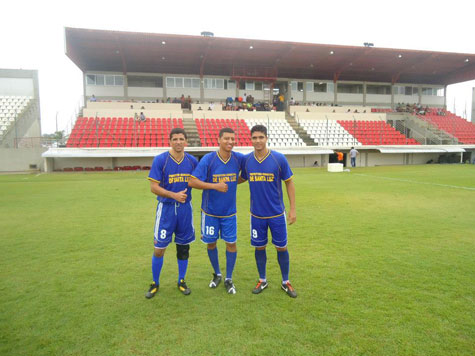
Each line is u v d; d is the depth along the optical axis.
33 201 8.80
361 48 24.98
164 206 3.29
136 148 20.44
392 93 32.12
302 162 24.25
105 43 22.61
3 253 4.50
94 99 24.83
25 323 2.70
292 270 3.82
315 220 6.39
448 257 4.22
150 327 2.62
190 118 24.48
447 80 33.41
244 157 3.47
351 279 3.54
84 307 2.96
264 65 28.62
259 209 3.27
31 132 25.64
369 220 6.38
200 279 3.64
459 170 19.00
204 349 2.33
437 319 2.69
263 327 2.60
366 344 2.37
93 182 13.73
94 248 4.73
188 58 25.92
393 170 19.44
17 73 26.31
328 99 31.41
